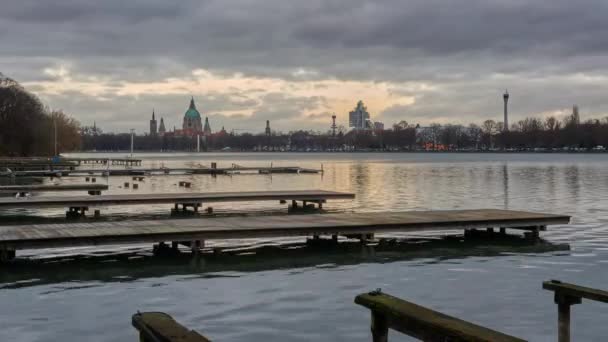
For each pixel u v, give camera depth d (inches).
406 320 281.9
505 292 547.2
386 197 1547.7
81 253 737.6
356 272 636.7
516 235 866.8
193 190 1872.5
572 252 740.0
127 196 1248.2
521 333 434.6
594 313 475.8
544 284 364.5
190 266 666.8
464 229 884.6
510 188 1825.8
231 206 1343.5
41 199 1164.5
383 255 729.0
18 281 596.4
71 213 1196.5
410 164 4185.5
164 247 769.6
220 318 471.5
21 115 3956.7
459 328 259.3
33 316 476.4
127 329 443.8
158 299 528.4
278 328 446.9
